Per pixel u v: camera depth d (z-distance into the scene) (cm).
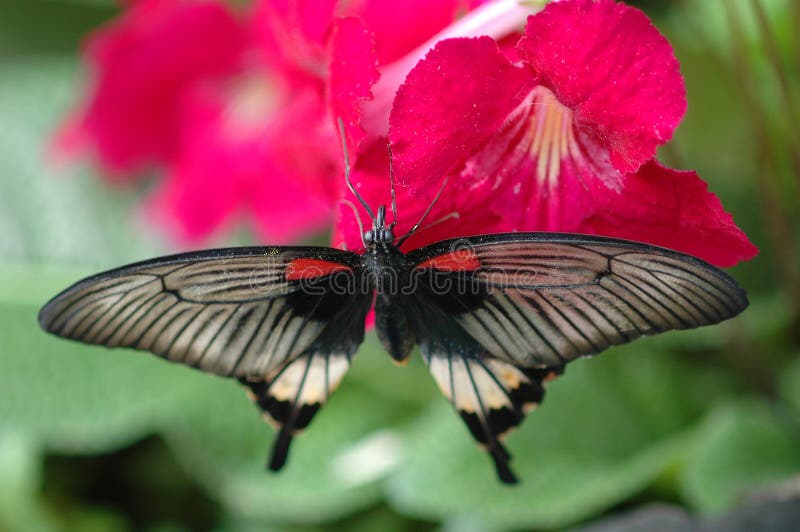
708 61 52
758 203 54
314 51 43
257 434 53
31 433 53
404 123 38
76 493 54
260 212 57
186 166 57
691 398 51
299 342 39
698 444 48
